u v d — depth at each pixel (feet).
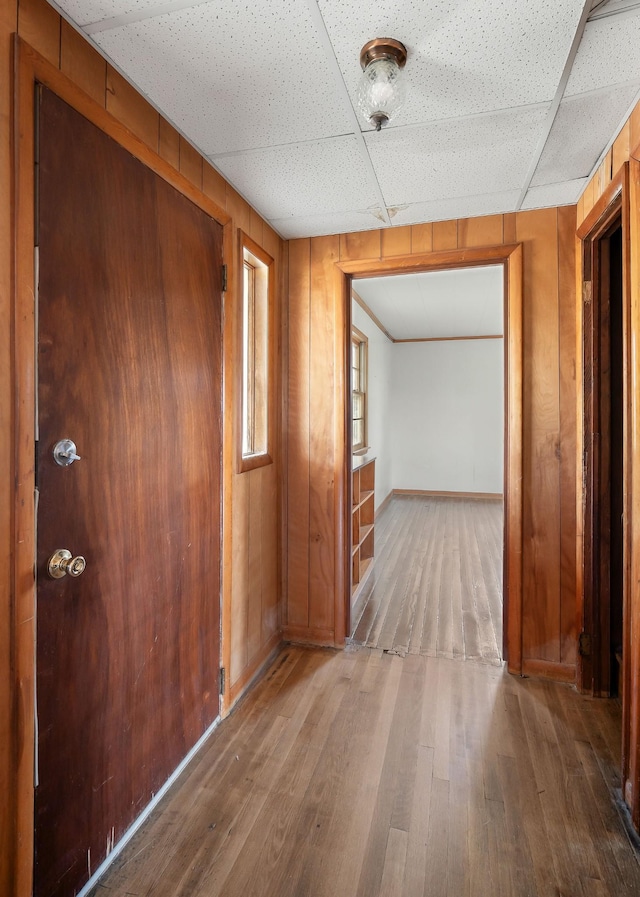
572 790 5.12
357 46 3.98
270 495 7.99
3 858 3.23
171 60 4.15
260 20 3.70
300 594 8.48
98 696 4.11
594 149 5.65
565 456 7.20
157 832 4.59
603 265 6.72
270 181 6.37
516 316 7.27
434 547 14.62
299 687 7.07
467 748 5.76
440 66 4.20
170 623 5.16
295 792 5.08
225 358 6.29
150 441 4.77
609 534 6.79
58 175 3.61
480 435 23.39
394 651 8.14
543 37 3.87
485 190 6.65
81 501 3.88
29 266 3.35
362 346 16.65
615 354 6.76
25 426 3.33
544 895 4.00
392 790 5.11
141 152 4.54
